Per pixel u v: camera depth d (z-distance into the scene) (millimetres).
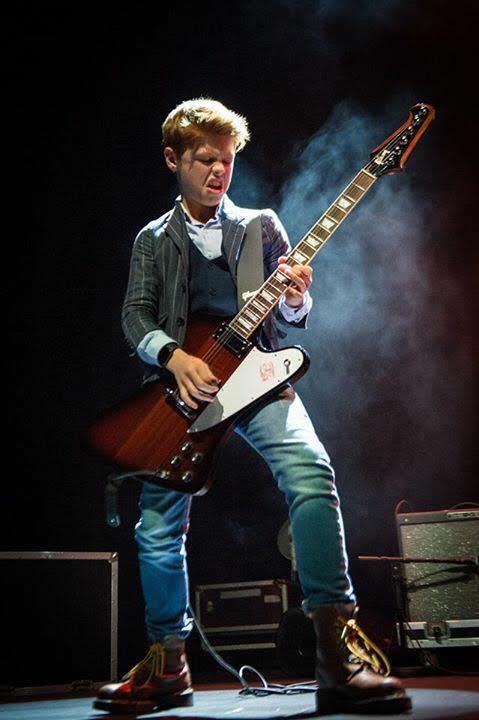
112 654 4242
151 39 5297
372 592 5242
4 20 5082
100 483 5250
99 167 5324
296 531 2025
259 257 2346
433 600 3902
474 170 5320
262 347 2170
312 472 2053
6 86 5168
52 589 4121
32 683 3951
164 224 2449
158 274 2406
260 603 4871
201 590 4996
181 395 2166
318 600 1979
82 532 5191
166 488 2215
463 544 3939
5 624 3951
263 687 2990
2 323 5203
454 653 3863
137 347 2281
